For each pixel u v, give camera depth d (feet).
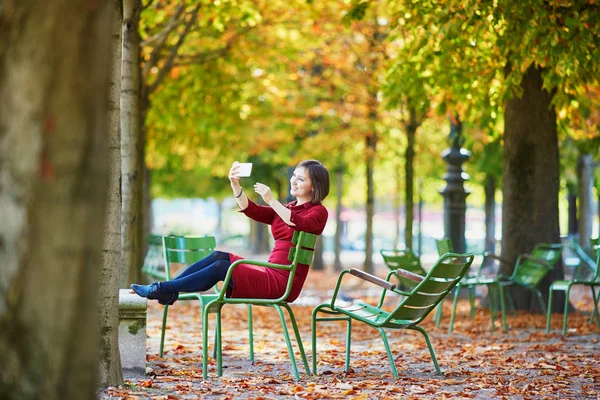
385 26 61.36
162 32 47.85
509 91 37.91
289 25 57.77
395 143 79.97
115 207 19.13
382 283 21.91
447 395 19.42
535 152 46.21
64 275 9.83
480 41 41.04
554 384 21.71
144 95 47.88
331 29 61.57
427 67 45.37
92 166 10.03
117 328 19.44
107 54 10.27
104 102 10.23
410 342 33.35
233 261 21.09
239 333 36.40
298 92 69.15
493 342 33.55
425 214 227.20
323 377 22.33
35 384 9.80
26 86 9.80
